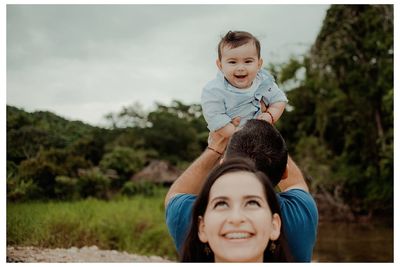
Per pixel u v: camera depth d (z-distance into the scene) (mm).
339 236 14102
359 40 15305
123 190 18375
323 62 15539
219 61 3371
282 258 1968
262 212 1802
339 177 16281
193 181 2352
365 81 15430
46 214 10750
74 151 19766
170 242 10836
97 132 21672
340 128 16500
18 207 11656
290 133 18344
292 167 2443
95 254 9391
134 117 23703
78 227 10445
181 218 2146
